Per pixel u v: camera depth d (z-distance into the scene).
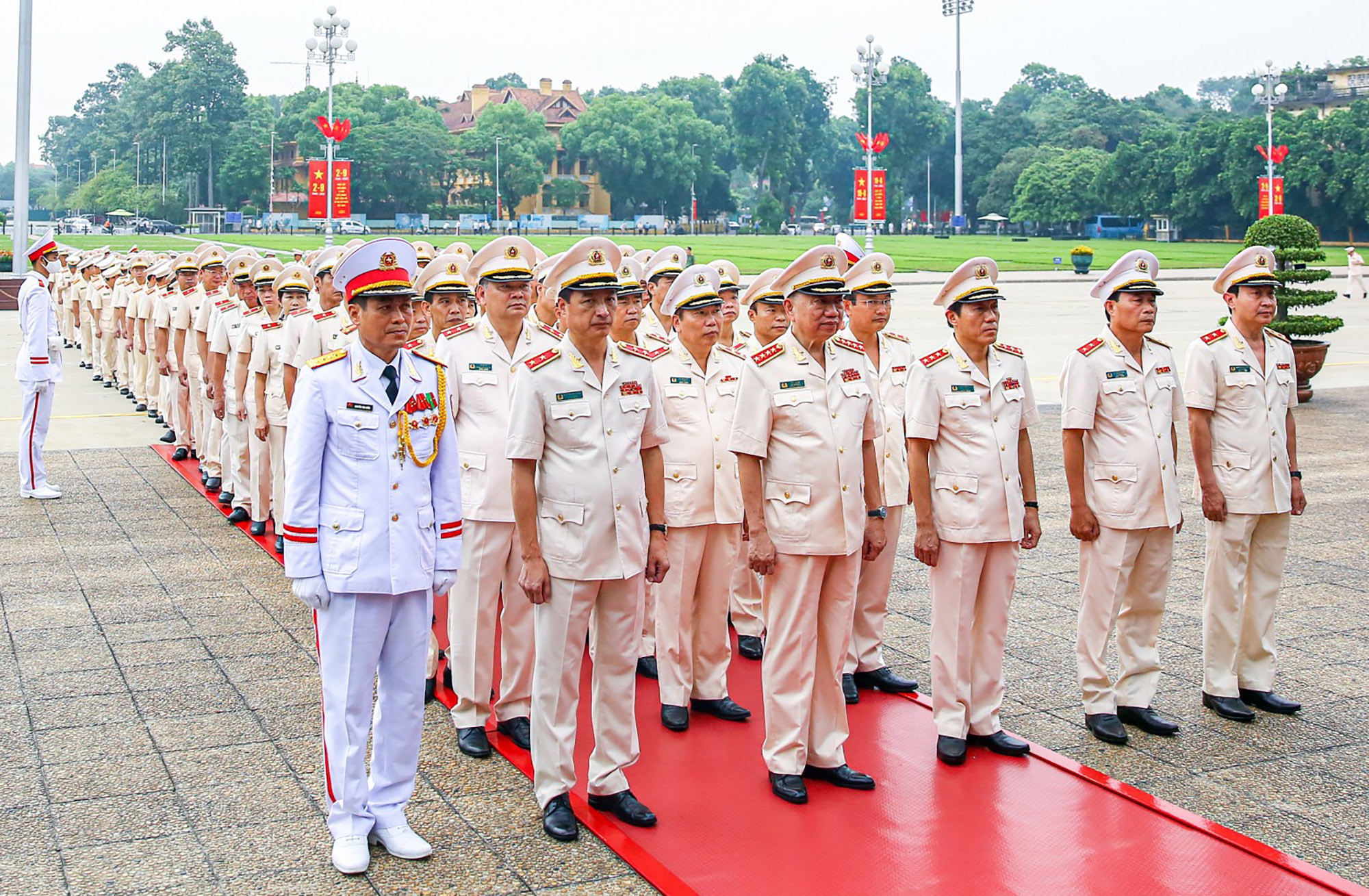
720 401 6.18
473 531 5.50
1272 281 6.09
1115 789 5.06
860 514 5.11
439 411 4.66
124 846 4.51
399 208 95.44
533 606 5.57
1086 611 5.81
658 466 5.04
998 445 5.47
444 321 6.45
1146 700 5.88
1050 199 92.88
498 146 92.94
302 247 59.22
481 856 4.48
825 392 5.09
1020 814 4.86
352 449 4.42
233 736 5.57
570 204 101.25
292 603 7.69
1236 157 75.50
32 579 8.16
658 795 5.05
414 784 4.99
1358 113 71.00
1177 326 27.33
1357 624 7.39
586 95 133.50
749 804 4.95
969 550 5.41
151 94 111.81
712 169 104.19
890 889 4.23
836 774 5.13
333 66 39.75
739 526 6.10
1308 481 11.66
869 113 48.78
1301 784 5.20
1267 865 4.43
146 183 117.19
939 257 58.25
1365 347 23.81
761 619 7.09
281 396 8.74
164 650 6.75
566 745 4.74
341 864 4.32
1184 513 10.38
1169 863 4.44
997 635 5.53
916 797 5.02
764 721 5.92
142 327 15.48
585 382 4.79
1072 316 30.17
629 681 4.84
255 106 109.19
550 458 4.77
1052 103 138.38
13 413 15.76
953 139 111.19
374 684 6.30
